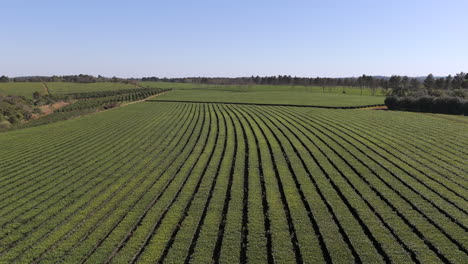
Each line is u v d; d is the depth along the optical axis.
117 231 16.70
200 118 56.47
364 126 44.25
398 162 27.03
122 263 13.98
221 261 13.94
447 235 15.57
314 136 37.97
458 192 20.52
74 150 34.88
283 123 48.16
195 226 16.94
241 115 58.59
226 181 23.44
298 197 20.25
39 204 20.45
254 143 35.16
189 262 13.91
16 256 14.74
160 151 33.38
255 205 19.22
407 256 13.92
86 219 18.19
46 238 16.17
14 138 42.50
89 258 14.34
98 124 52.59
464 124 45.19
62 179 25.23
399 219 17.14
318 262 13.70
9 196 22.25
